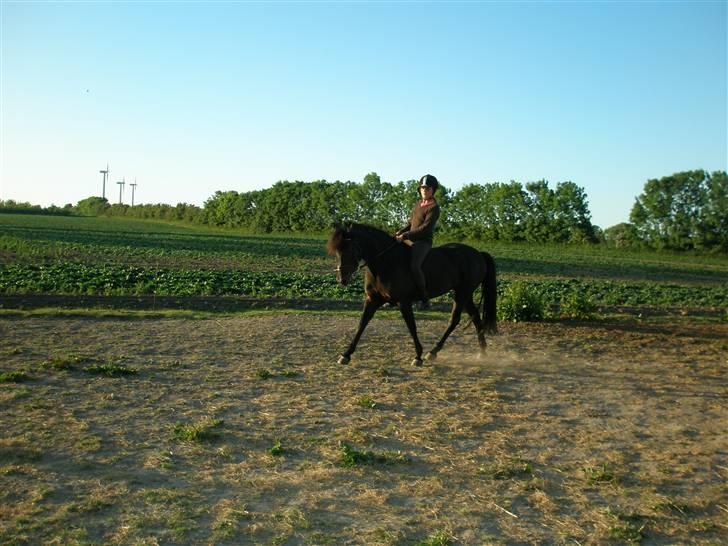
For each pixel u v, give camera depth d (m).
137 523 4.40
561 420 7.23
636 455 6.19
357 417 7.04
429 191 9.88
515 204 73.06
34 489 4.87
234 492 5.02
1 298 16.39
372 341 11.78
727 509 5.04
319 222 87.88
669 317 17.19
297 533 4.39
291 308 17.14
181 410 7.09
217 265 31.64
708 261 58.50
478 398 8.05
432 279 9.91
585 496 5.19
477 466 5.74
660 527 4.70
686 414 7.63
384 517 4.68
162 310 15.44
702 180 62.69
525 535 4.50
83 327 12.05
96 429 6.32
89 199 159.00
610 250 66.25
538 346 11.95
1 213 125.44
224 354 10.18
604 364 10.45
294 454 5.88
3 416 6.54
